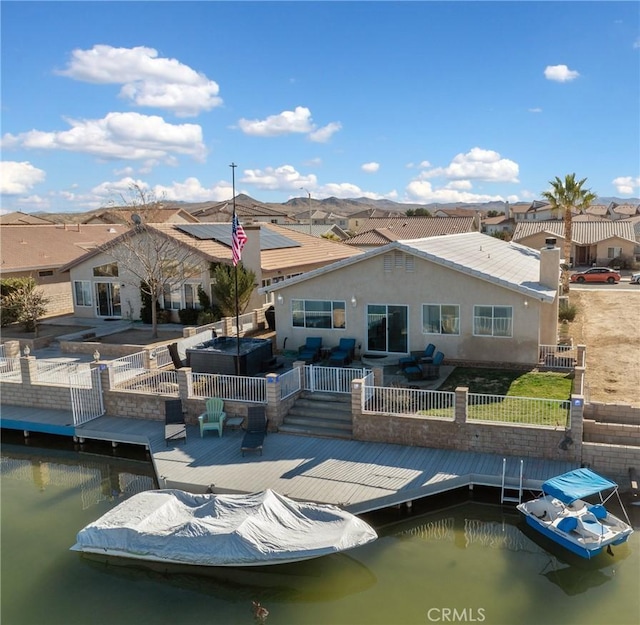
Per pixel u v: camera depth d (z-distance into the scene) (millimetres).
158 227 34312
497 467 15344
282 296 25406
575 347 23922
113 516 13695
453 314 22953
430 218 77875
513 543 13523
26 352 22109
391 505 14453
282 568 12523
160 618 11508
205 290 33562
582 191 41719
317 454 16734
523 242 64688
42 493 17000
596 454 15148
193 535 12695
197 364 22750
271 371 23172
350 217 142500
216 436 18438
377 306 24000
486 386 20266
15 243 44156
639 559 12609
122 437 18922
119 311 36906
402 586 12062
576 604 11336
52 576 12859
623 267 62344
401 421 16922
